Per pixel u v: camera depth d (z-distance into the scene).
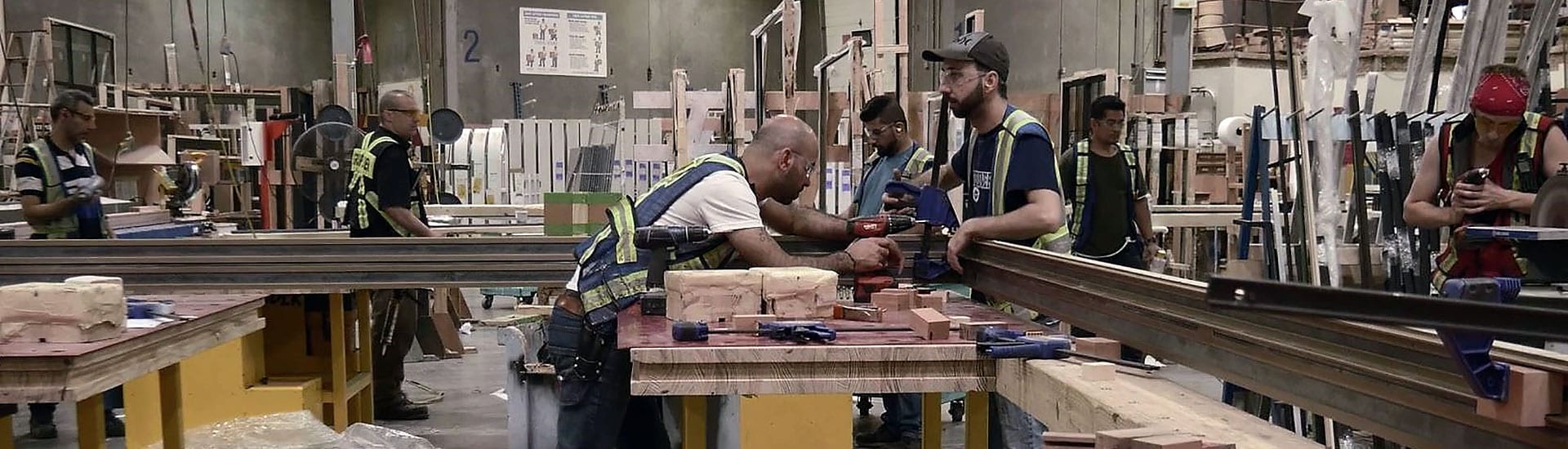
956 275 2.69
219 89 8.43
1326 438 2.94
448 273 2.82
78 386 1.79
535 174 7.95
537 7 10.65
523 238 2.84
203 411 3.24
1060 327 2.74
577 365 2.30
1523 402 0.96
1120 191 3.80
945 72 2.73
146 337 2.01
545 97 10.74
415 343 5.37
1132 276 1.77
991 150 2.69
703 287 2.10
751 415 3.00
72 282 1.97
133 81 9.66
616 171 6.70
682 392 1.78
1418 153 2.87
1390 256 2.82
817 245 2.73
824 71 4.27
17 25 8.80
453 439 3.89
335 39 6.61
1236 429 1.25
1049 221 2.47
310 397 3.36
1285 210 3.24
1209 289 0.87
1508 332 0.82
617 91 10.95
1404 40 6.43
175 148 6.50
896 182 2.89
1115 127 3.74
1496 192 2.29
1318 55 3.06
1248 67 7.28
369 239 2.79
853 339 1.88
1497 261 2.32
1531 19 3.23
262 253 2.75
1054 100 5.27
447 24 10.46
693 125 5.00
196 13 10.05
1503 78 2.34
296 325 3.51
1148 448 1.12
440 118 6.12
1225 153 6.45
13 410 2.27
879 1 4.61
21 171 3.54
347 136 5.00
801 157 2.47
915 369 1.82
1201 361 1.57
